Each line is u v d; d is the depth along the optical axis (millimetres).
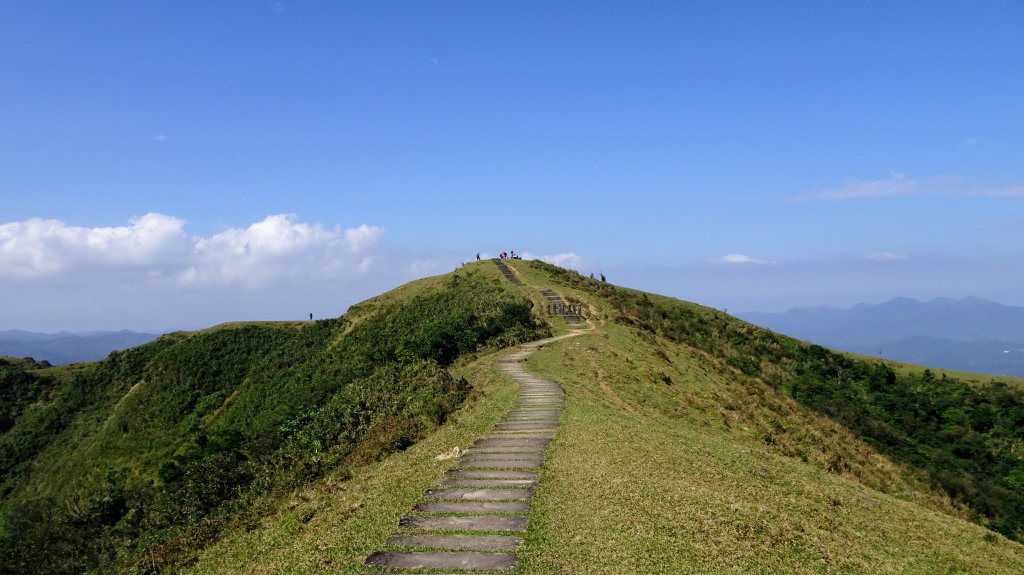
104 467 65000
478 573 10906
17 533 48938
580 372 35719
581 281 83438
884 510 18406
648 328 62344
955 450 52406
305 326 92812
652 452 18734
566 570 10852
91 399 84000
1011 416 58438
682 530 12609
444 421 26344
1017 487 45625
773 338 76875
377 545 12500
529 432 22016
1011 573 14602
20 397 88438
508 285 76750
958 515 32469
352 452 25359
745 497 15922
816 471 23359
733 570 10992
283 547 13734
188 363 82438
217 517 20781
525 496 15047
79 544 36594
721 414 34531
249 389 72688
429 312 70562
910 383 70000
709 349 64938
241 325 93062
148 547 22234
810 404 54656
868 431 50062
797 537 13305
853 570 12164
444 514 14039
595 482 15727
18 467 73438
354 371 56625
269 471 30578
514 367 37906
